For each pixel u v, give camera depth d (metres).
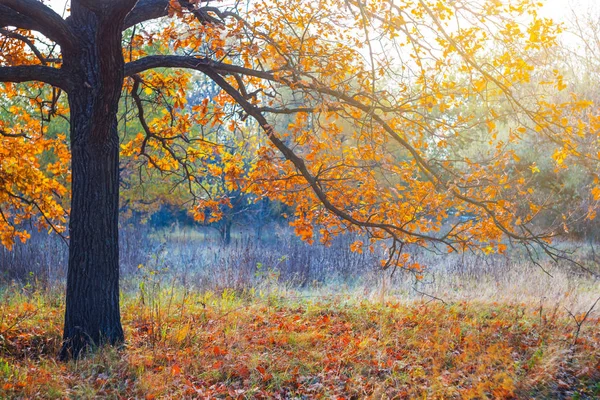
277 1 7.63
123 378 6.44
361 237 16.55
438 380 6.46
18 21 6.75
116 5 5.77
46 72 7.12
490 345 7.51
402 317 9.20
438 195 8.10
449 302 10.59
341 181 8.51
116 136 7.53
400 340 8.01
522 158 18.31
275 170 7.94
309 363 6.99
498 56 7.21
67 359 7.17
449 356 7.34
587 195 18.05
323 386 6.34
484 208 7.60
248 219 25.56
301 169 7.38
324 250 15.45
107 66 6.32
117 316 7.48
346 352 7.32
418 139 7.86
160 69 13.01
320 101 6.82
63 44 6.98
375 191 8.45
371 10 7.25
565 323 8.88
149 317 9.10
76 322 7.27
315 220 8.70
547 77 7.24
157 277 13.50
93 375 6.43
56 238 17.88
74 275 7.31
